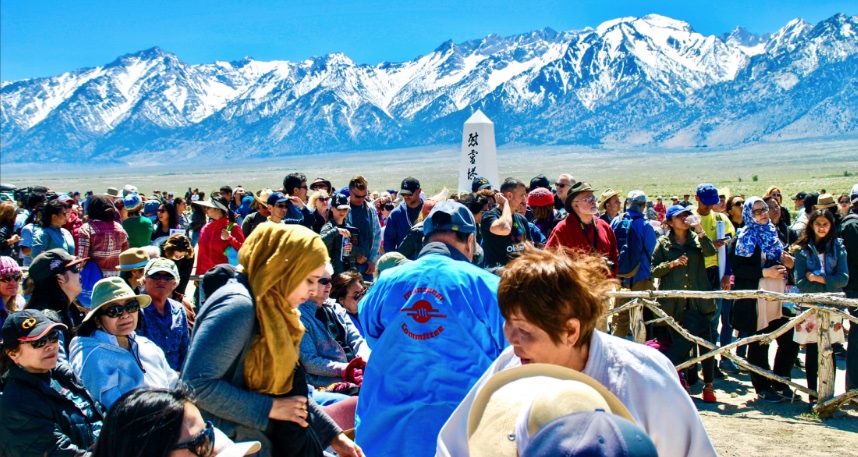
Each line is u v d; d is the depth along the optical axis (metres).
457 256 3.34
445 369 2.94
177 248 8.55
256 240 2.98
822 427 6.22
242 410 2.85
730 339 8.51
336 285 6.20
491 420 1.83
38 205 11.28
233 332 2.83
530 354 2.15
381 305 3.17
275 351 2.94
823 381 6.59
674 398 2.09
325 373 4.90
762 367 7.23
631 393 2.08
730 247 7.72
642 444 1.31
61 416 3.73
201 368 2.80
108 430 2.26
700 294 6.86
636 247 7.81
